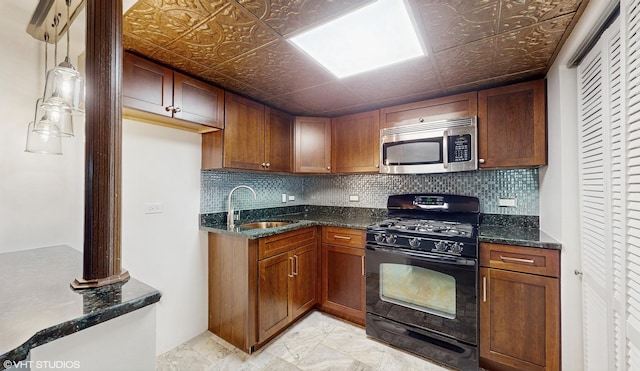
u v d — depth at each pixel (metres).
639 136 0.90
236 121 2.14
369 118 2.52
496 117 1.93
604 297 1.18
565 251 1.50
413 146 2.23
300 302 2.28
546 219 1.83
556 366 1.51
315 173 2.79
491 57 1.58
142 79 1.57
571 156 1.51
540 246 1.55
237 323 1.94
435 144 2.12
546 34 1.34
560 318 1.51
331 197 3.12
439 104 2.16
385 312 2.02
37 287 0.79
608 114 1.12
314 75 1.84
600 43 1.20
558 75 1.56
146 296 0.76
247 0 1.11
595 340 1.28
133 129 1.78
